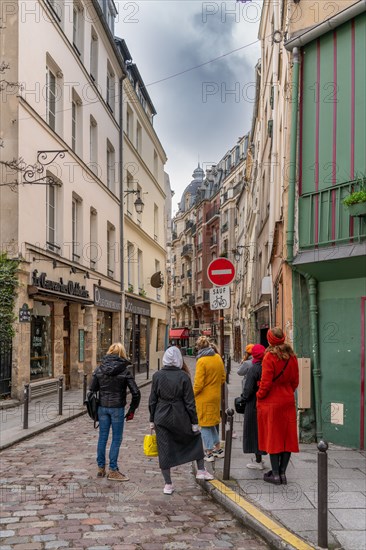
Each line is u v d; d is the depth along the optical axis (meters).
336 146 8.14
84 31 19.34
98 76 21.33
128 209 27.05
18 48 13.17
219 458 7.49
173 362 6.20
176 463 6.07
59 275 15.94
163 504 5.65
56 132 16.22
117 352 6.74
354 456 7.42
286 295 8.75
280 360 6.13
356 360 7.95
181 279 73.62
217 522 5.14
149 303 31.42
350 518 4.96
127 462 7.60
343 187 7.93
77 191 18.05
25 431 9.48
